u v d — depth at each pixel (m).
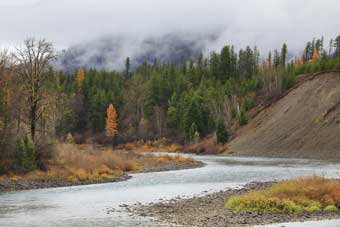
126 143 132.62
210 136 119.69
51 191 36.84
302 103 98.69
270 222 22.00
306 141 84.25
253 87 132.25
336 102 90.81
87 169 49.00
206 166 63.97
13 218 24.12
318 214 23.91
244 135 105.31
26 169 43.62
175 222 22.47
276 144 89.69
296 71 127.50
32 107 47.84
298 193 27.44
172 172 54.97
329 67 119.81
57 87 89.88
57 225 22.06
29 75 47.94
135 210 26.56
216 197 31.20
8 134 44.03
